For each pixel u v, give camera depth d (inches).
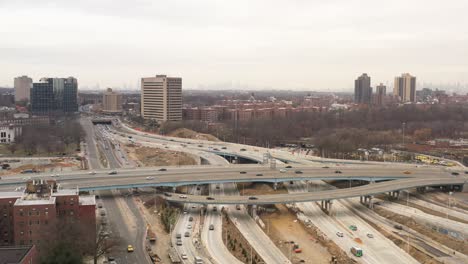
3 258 4965.6
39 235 6190.9
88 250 6058.1
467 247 7411.4
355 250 7263.8
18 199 6555.1
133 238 7283.5
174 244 7190.0
